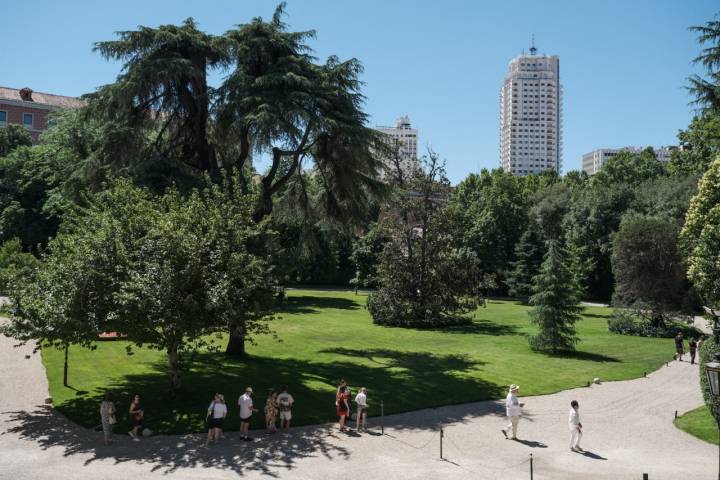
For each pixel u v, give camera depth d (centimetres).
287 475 1440
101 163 2605
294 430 1841
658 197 6253
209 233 1994
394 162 4634
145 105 2709
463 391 2369
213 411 1691
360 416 1886
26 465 1478
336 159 3027
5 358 2712
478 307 5962
